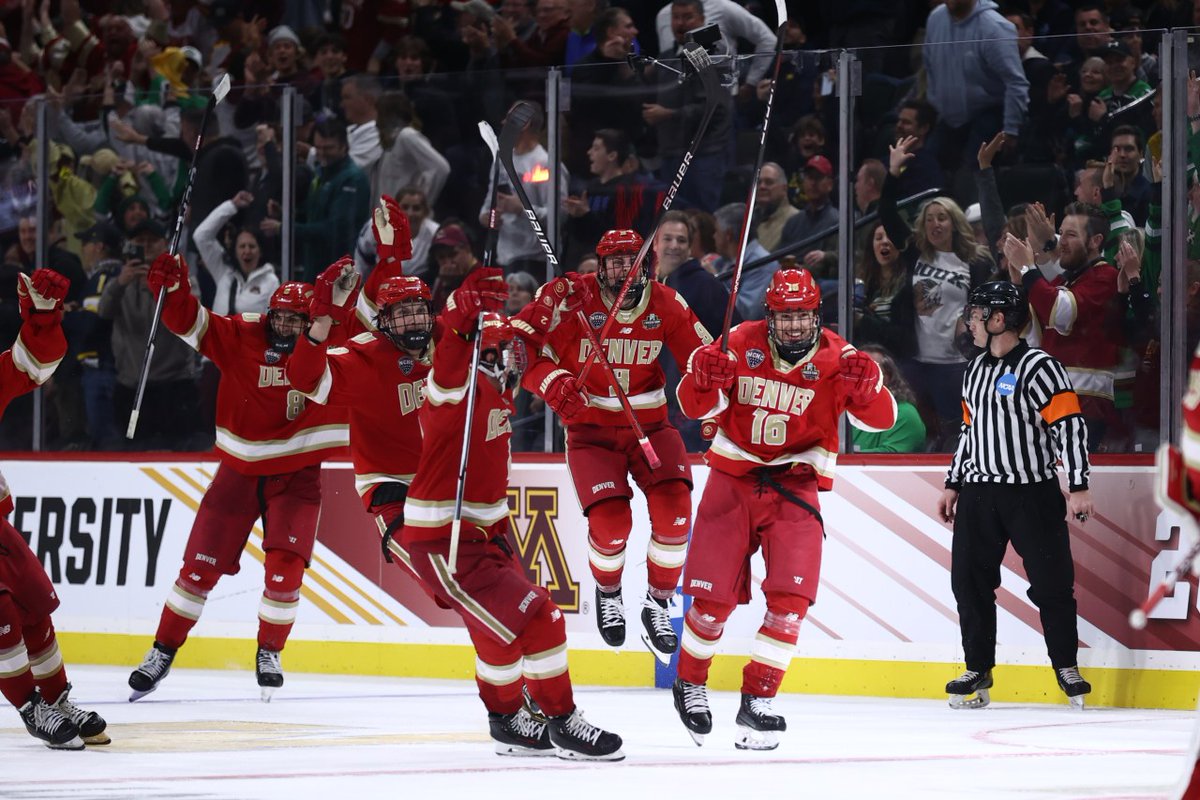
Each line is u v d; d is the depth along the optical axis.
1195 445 8.95
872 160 25.14
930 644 24.27
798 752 17.19
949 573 24.20
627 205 26.56
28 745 17.75
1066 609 22.70
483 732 19.23
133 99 29.41
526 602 15.88
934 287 24.89
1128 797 13.61
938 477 24.33
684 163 18.58
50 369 17.39
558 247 26.98
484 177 27.30
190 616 23.25
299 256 28.41
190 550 23.22
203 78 36.97
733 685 25.44
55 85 38.25
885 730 19.67
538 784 14.44
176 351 29.47
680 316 19.67
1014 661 23.83
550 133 26.84
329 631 28.33
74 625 30.25
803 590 16.92
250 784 14.41
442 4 34.25
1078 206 24.02
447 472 16.11
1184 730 19.86
